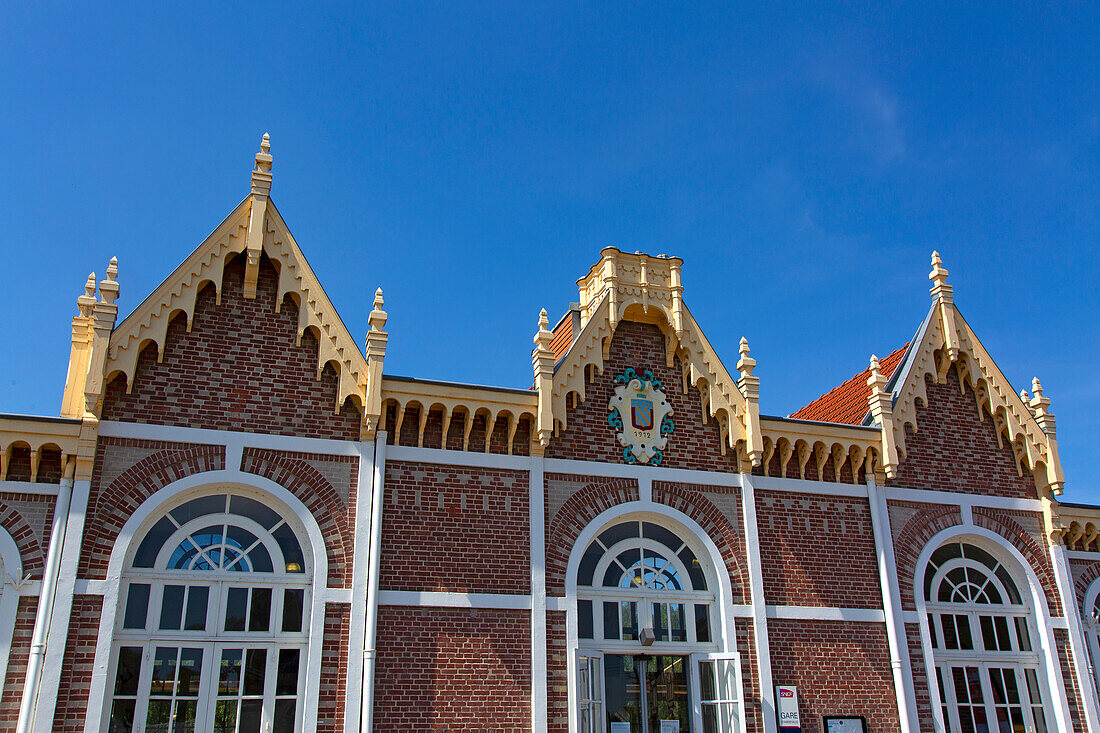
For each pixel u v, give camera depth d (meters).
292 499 15.91
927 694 18.44
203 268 16.80
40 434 14.80
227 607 15.33
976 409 21.64
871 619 18.69
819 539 19.03
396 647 15.55
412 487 16.64
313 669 14.98
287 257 17.39
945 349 21.77
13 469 14.77
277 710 14.98
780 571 18.48
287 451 16.20
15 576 14.16
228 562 15.58
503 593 16.50
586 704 16.19
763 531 18.72
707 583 18.25
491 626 16.23
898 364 22.92
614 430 18.56
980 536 20.34
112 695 14.31
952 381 21.73
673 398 19.34
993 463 21.19
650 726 17.03
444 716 15.41
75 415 16.22
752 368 19.70
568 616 16.75
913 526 19.84
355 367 16.94
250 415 16.23
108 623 14.28
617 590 17.64
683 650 17.59
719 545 18.34
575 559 17.25
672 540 18.42
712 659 17.41
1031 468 21.25
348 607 15.52
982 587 20.22
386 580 15.89
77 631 14.10
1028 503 21.05
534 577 16.72
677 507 18.36
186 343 16.34
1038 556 20.61
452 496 16.84
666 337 19.84
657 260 20.22
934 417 21.11
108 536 14.75
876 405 20.30
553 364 18.05
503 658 16.09
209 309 16.75
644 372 19.38
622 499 18.08
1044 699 19.47
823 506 19.36
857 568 19.05
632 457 18.45
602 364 18.91
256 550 15.77
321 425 16.56
